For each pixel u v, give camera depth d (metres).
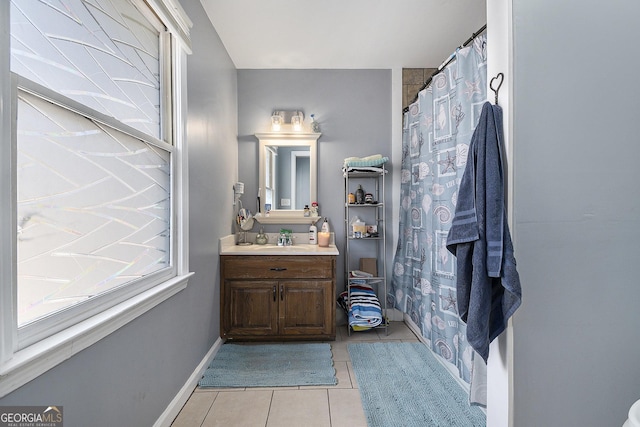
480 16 2.35
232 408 1.75
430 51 2.87
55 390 0.90
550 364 1.17
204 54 2.18
